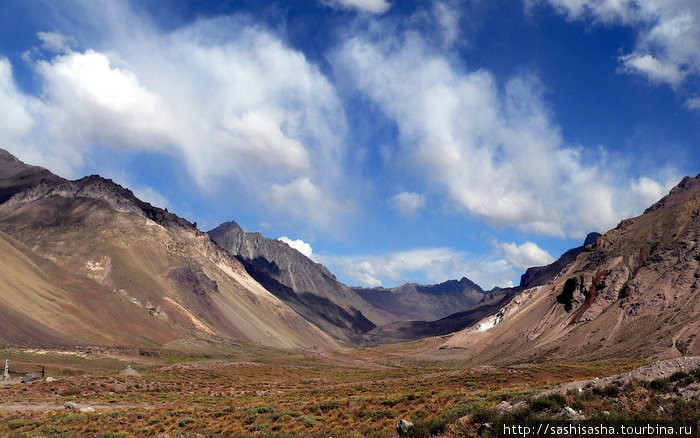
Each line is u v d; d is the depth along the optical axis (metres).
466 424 25.56
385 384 76.25
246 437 34.44
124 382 90.38
